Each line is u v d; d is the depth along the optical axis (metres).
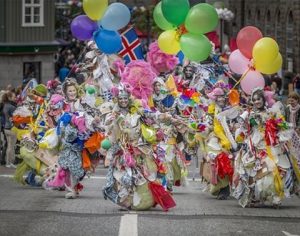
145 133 17.48
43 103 21.92
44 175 21.34
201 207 18.45
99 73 25.77
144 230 15.59
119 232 15.34
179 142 21.48
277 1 59.59
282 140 18.56
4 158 29.50
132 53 26.12
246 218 17.06
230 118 20.12
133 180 17.48
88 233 15.29
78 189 19.61
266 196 18.56
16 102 28.67
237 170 18.66
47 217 16.75
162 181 18.12
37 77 55.50
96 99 22.03
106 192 17.56
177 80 23.95
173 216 17.06
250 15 69.81
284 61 57.00
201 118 21.55
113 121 17.48
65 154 19.33
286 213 17.84
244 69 20.80
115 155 17.55
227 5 70.44
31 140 21.48
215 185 19.83
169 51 23.41
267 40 20.31
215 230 15.74
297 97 25.94
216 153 19.86
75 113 19.31
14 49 54.22
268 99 18.81
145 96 19.02
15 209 17.70
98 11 23.61
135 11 69.06
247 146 18.62
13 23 54.59
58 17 70.75
